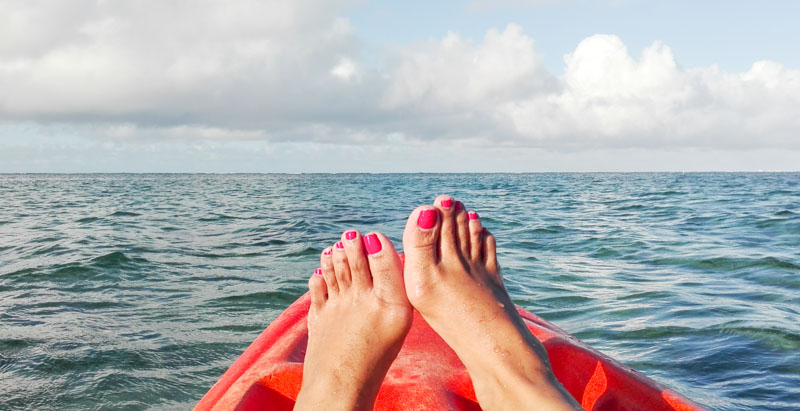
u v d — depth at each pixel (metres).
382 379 0.54
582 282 1.64
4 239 2.64
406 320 0.56
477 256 0.60
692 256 2.04
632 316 1.25
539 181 16.77
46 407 0.80
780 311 1.26
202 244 2.48
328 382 0.53
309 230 3.01
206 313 1.29
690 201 5.48
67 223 3.48
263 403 0.55
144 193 8.58
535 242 2.53
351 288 0.59
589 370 0.58
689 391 0.86
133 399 0.83
